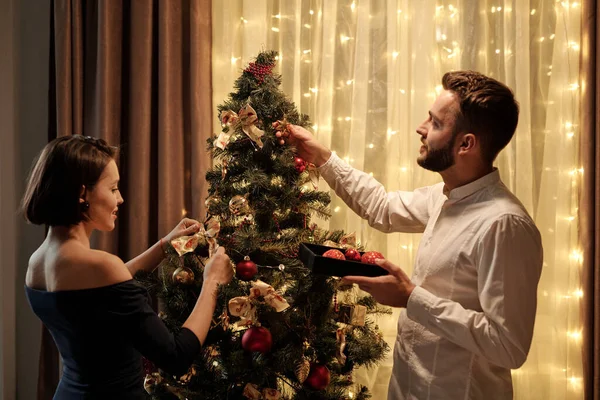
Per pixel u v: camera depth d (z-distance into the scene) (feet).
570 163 7.34
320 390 5.43
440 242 5.20
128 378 4.81
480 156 5.05
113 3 7.22
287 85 7.54
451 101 5.05
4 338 7.84
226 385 5.40
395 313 7.61
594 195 7.03
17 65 7.92
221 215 5.63
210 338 5.56
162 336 4.67
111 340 4.67
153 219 7.48
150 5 7.19
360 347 5.57
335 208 7.59
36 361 8.11
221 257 5.26
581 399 7.22
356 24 7.58
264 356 5.28
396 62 7.52
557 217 7.38
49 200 4.56
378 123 7.55
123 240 7.42
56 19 7.23
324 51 7.52
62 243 4.68
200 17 7.20
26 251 8.05
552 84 7.39
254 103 5.48
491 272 4.68
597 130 6.98
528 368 7.36
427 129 5.27
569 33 7.31
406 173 7.60
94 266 4.56
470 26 7.34
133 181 7.23
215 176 5.78
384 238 7.57
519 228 4.72
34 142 8.01
